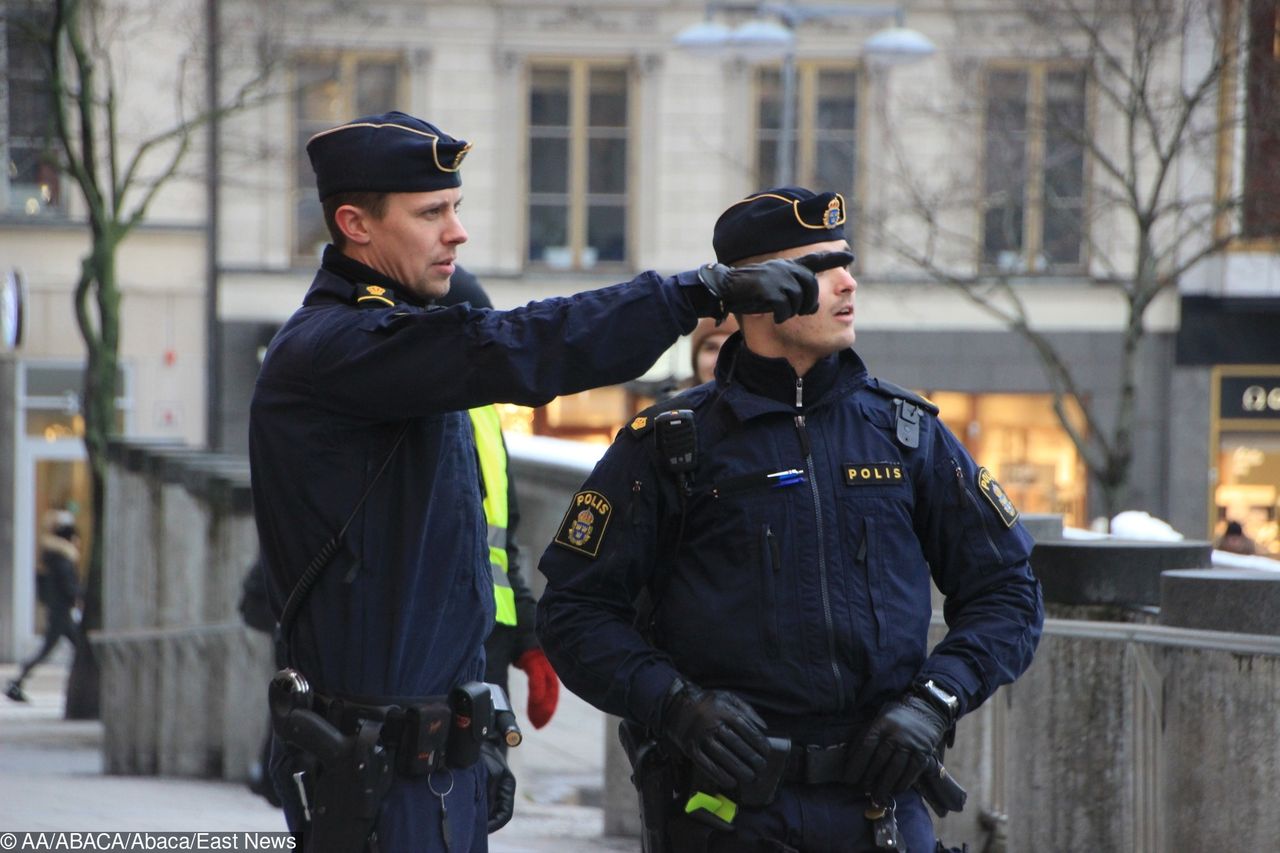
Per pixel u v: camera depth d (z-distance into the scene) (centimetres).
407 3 6750
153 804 2194
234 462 3141
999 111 5688
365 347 893
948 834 1597
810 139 6756
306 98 6706
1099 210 5469
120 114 6362
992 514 985
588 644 952
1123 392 4684
